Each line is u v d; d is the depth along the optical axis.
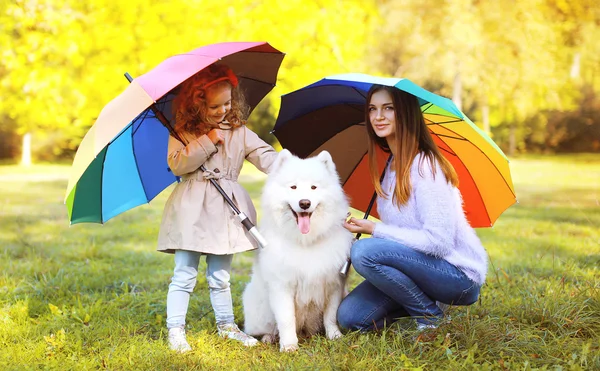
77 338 3.71
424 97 3.10
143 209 10.04
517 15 18.53
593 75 20.72
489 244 6.82
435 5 19.06
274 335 3.94
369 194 4.23
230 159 3.79
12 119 19.95
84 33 11.64
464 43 17.86
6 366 3.25
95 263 5.87
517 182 13.55
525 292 4.34
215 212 3.63
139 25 11.00
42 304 4.46
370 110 3.57
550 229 7.79
